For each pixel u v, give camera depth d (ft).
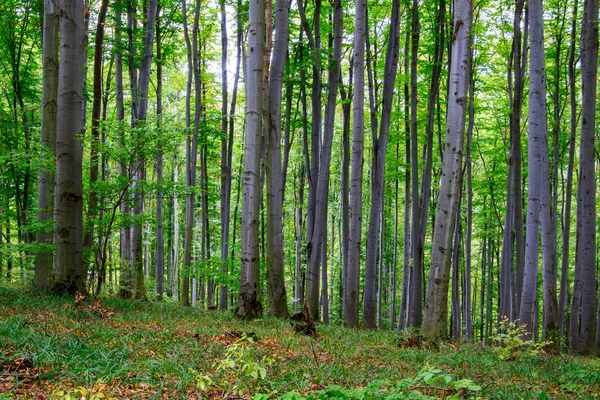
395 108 74.49
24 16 56.24
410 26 65.46
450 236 35.06
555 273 44.09
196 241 110.32
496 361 29.07
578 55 66.59
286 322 38.93
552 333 42.50
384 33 70.03
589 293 49.16
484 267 98.78
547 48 67.36
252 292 38.93
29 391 14.89
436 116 71.97
